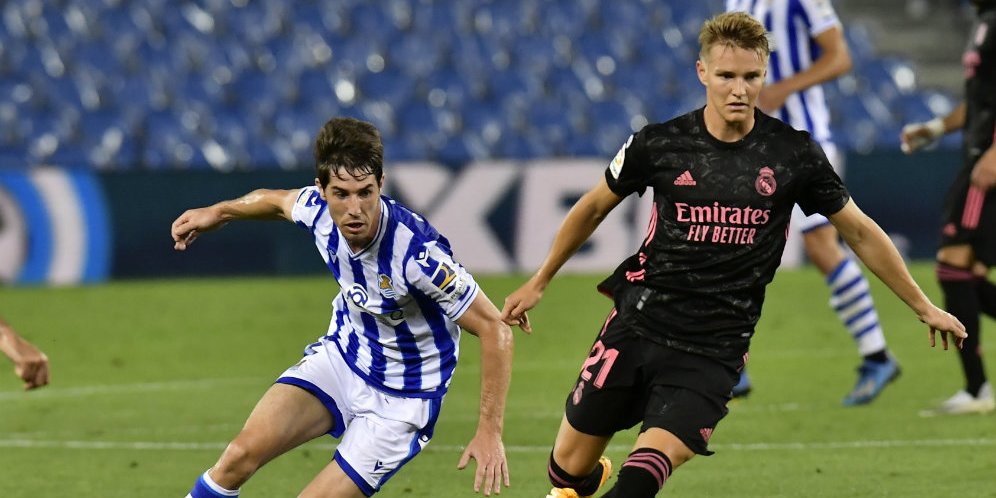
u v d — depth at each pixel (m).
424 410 15.24
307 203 15.47
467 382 30.61
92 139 57.59
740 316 14.73
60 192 46.97
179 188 48.06
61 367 33.00
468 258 49.19
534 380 30.75
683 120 14.81
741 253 14.53
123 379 31.38
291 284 47.53
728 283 14.61
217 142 58.78
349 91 62.88
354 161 13.94
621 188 15.00
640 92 66.88
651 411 14.50
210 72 62.59
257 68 63.53
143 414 27.30
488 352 14.67
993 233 25.06
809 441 23.75
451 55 66.19
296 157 59.28
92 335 37.59
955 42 76.00
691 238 14.59
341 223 14.23
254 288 46.47
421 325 15.08
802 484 20.52
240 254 49.38
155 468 22.44
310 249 49.91
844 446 23.25
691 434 14.09
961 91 73.75
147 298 44.19
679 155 14.63
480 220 49.16
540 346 35.69
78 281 47.25
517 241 49.50
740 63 13.98
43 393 29.70
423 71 65.00
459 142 60.97
